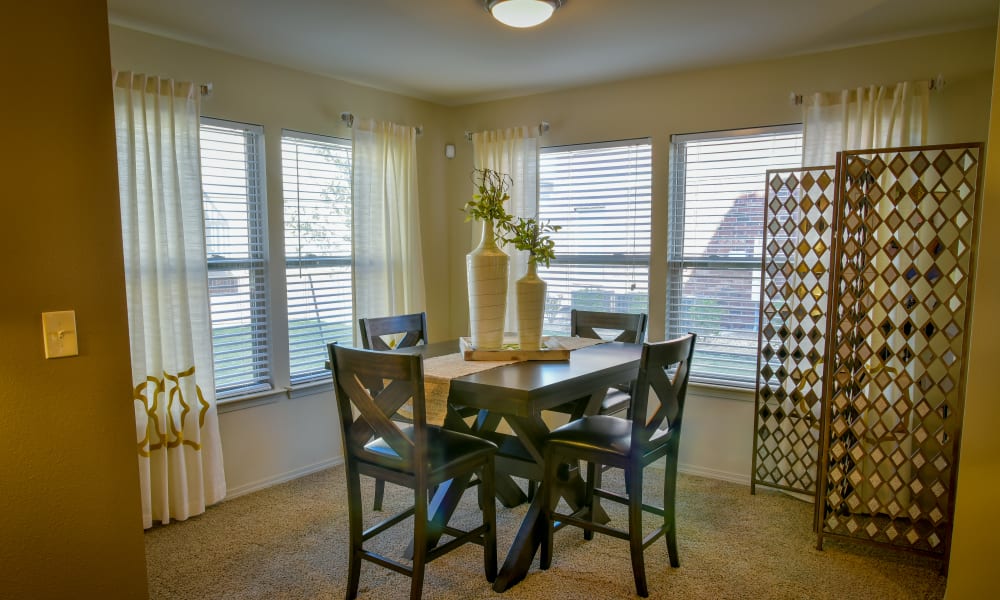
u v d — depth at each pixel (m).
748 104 3.46
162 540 2.79
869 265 2.62
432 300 4.51
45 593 1.54
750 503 3.22
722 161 3.59
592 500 2.83
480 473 2.52
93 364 1.58
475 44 3.14
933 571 2.52
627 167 3.88
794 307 3.28
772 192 3.35
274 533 2.86
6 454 1.46
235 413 3.33
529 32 2.96
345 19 2.79
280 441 3.55
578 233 4.10
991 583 2.01
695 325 3.74
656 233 3.76
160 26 2.87
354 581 2.29
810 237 3.22
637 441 2.24
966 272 2.49
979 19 2.79
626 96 3.82
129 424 1.65
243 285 3.42
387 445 2.31
